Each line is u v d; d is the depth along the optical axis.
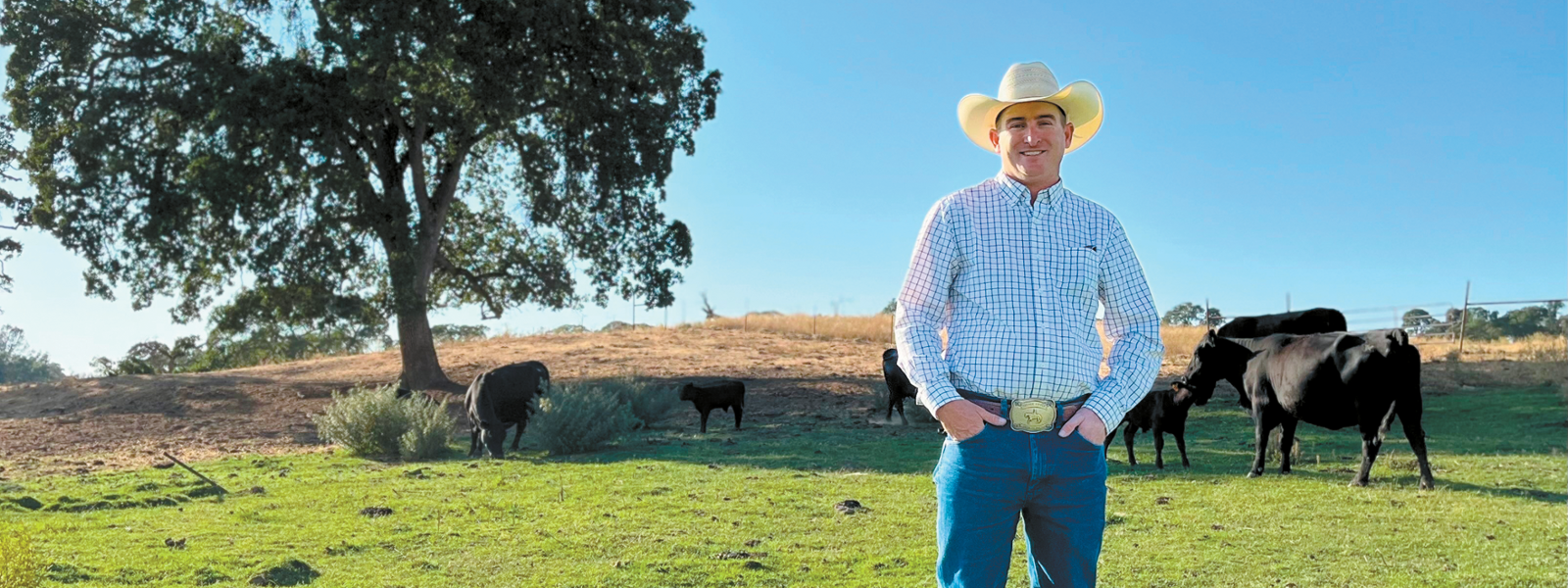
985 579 3.53
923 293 3.62
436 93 22.03
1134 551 7.30
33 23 21.39
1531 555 6.98
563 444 14.15
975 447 3.47
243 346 27.03
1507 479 10.10
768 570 6.87
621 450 14.33
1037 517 3.57
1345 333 10.10
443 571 7.00
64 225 21.64
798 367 26.61
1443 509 8.67
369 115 23.80
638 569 6.91
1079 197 3.77
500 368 15.15
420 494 10.49
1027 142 3.62
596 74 23.86
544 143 25.30
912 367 3.52
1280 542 7.52
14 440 18.44
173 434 18.84
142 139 22.55
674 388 22.53
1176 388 11.40
